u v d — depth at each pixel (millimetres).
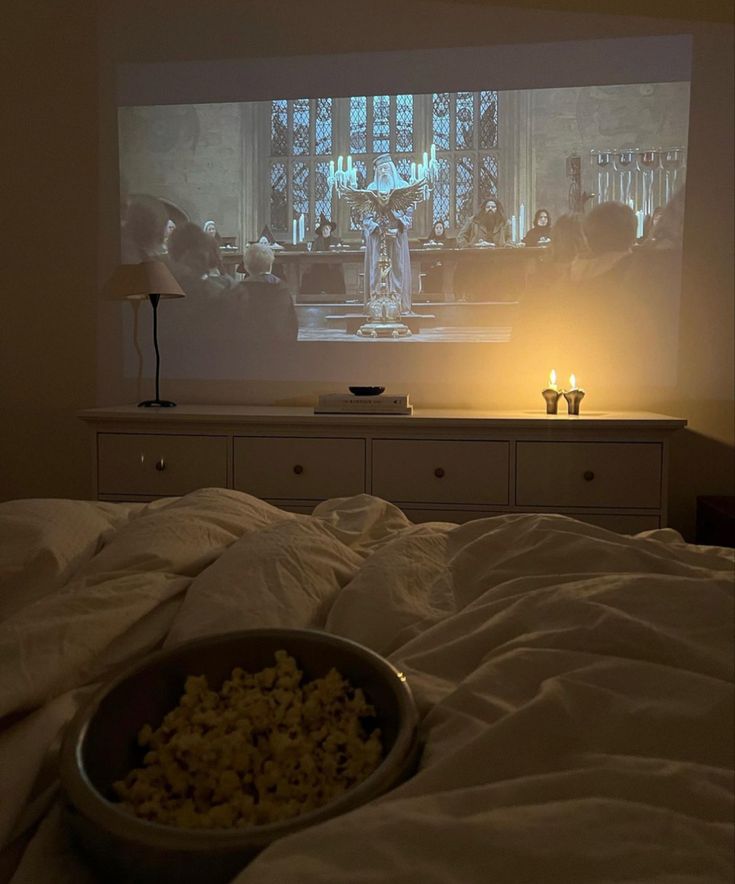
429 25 2682
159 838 458
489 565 985
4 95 2777
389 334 2807
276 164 3182
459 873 424
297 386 2801
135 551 942
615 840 450
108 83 2771
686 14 2523
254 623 781
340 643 675
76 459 2859
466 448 2248
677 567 908
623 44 2598
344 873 411
